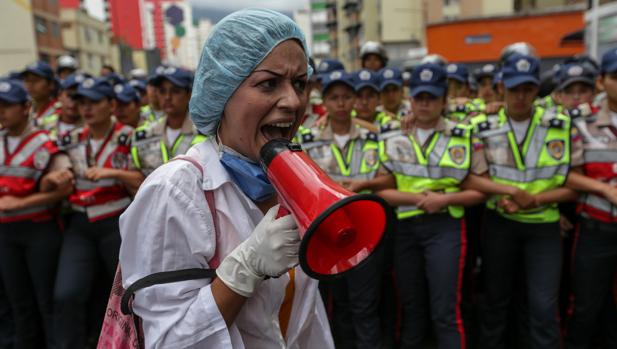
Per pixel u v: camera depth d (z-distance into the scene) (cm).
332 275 100
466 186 298
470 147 293
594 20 605
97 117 321
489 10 2316
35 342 346
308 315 137
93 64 3703
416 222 295
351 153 335
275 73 111
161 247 112
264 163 109
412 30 2775
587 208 292
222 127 122
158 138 334
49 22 2798
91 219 313
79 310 305
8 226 320
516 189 281
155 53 4053
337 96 327
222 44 112
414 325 310
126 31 5675
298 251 96
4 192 311
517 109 289
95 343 345
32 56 2430
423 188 298
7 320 357
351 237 104
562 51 1107
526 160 293
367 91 393
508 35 1145
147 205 113
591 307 299
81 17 3469
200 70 119
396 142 310
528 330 315
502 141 297
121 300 118
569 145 288
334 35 4653
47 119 459
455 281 285
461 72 509
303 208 97
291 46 113
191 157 119
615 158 280
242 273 105
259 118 113
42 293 329
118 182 323
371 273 307
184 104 334
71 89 405
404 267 307
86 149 327
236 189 119
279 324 132
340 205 90
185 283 110
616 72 272
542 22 1114
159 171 116
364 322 312
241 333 122
